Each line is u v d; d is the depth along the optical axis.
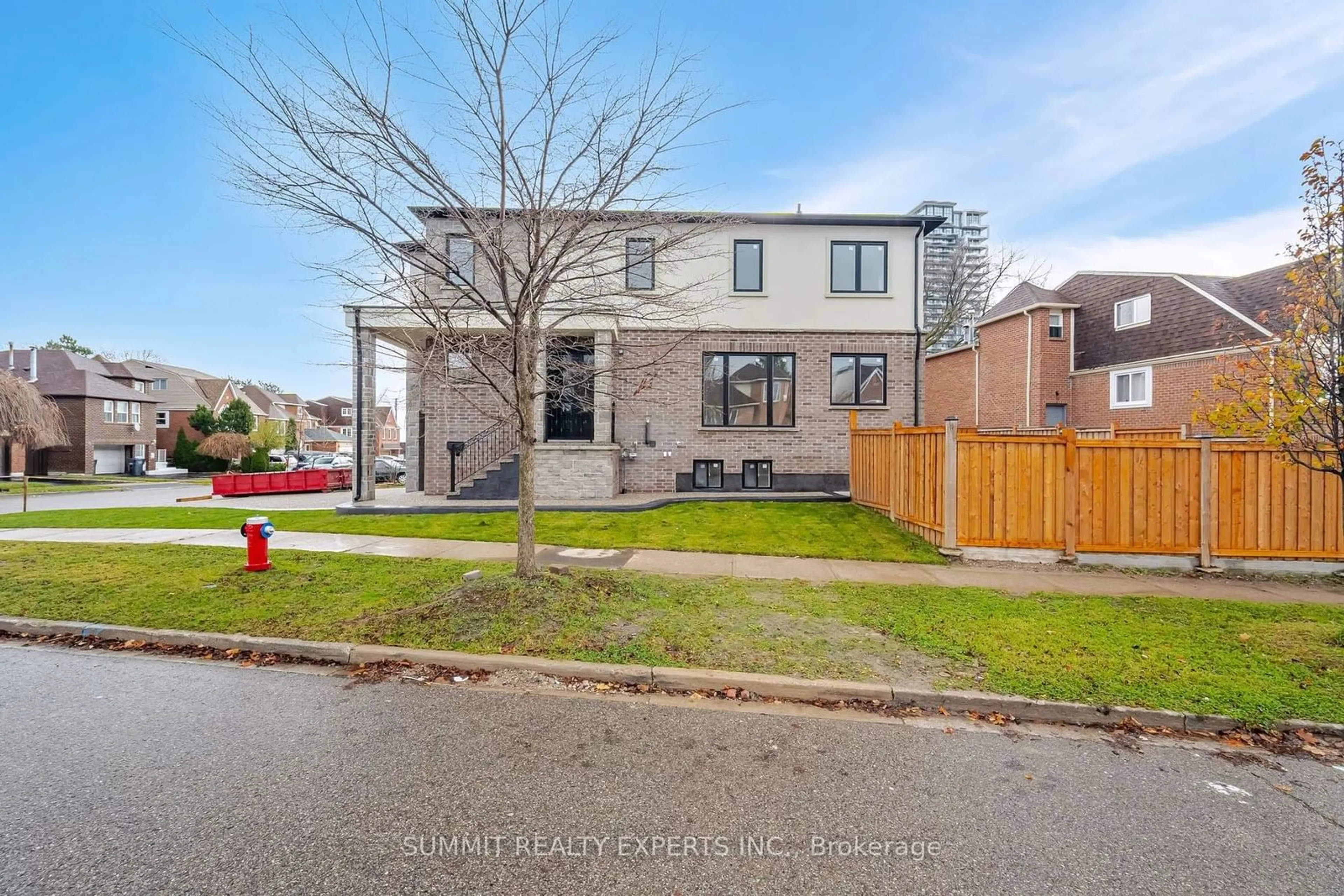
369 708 4.11
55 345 52.75
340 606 5.95
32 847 2.61
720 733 3.85
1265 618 5.87
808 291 14.45
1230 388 6.46
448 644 5.01
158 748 3.52
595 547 8.81
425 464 15.24
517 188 5.93
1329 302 5.46
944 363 27.25
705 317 14.02
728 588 6.67
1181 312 18.81
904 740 3.80
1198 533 8.13
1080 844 2.79
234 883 2.41
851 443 12.45
